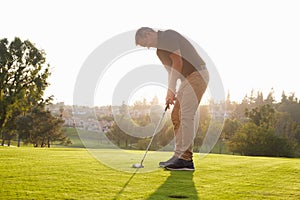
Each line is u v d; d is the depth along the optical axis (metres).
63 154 5.46
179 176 3.42
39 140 41.25
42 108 40.53
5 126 38.28
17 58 35.09
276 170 4.33
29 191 2.41
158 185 2.84
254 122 43.00
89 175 3.18
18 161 4.18
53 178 2.96
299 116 53.34
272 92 56.28
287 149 38.03
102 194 2.39
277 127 44.97
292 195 2.64
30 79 35.72
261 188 2.91
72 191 2.45
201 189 2.75
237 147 35.31
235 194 2.59
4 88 34.44
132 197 2.33
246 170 4.22
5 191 2.38
